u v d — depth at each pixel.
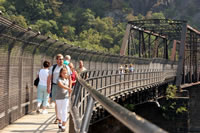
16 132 8.71
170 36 72.06
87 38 188.00
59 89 8.92
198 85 64.69
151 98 35.84
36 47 13.56
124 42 51.00
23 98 12.20
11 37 9.95
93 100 3.81
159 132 1.43
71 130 6.81
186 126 38.34
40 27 169.00
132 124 1.64
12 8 162.38
